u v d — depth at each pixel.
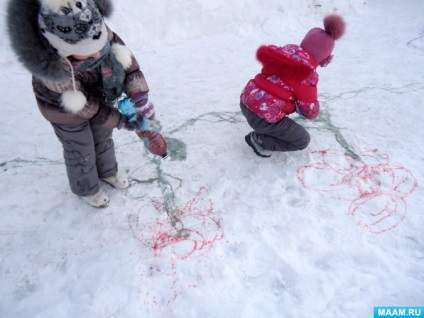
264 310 1.78
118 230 2.22
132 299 1.84
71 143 1.96
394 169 2.59
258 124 2.48
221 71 4.05
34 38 1.42
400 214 2.25
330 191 2.43
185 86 3.73
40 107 1.75
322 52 2.31
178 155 2.77
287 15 5.52
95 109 1.74
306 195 2.40
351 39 4.93
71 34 1.42
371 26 5.41
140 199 2.41
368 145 2.83
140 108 1.88
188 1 4.71
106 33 1.58
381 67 4.08
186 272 1.96
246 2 5.16
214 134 3.00
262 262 2.00
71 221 2.28
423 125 3.05
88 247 2.12
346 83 3.74
